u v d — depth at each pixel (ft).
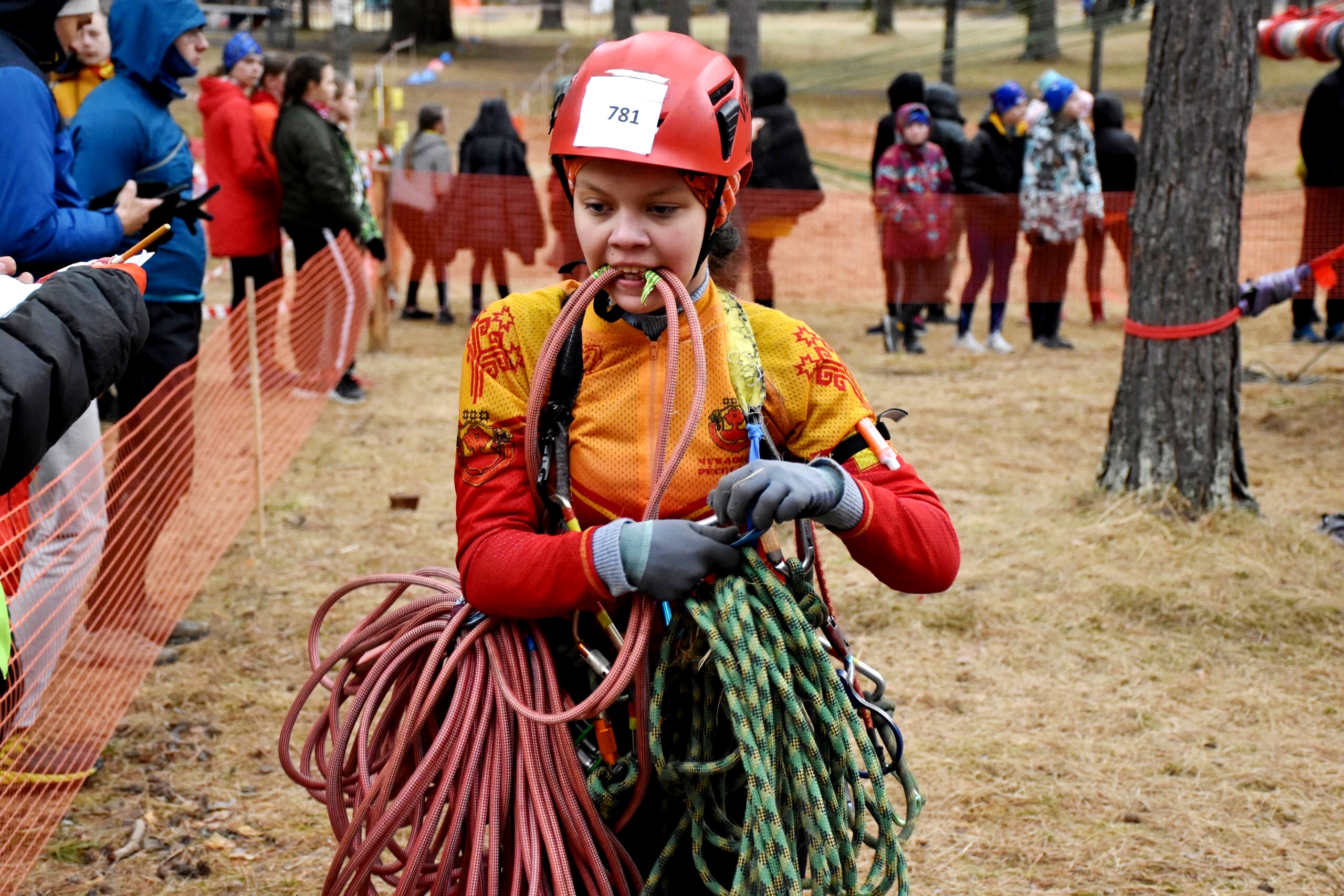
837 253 33.83
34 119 10.15
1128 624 14.48
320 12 108.88
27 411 6.03
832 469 5.51
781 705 5.65
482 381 5.83
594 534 5.47
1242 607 14.57
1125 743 11.98
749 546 5.57
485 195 31.63
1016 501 18.72
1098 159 30.99
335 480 20.18
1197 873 9.95
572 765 5.72
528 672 5.84
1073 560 15.92
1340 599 14.79
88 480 10.75
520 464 5.84
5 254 10.25
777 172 27.86
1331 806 10.87
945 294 29.96
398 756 5.86
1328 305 28.50
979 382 26.94
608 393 5.83
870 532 5.57
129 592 13.17
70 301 6.42
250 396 20.08
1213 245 16.44
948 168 30.19
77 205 11.15
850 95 76.43
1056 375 27.40
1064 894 9.71
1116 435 17.56
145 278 7.18
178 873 10.01
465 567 5.76
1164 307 16.74
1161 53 16.33
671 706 5.96
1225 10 15.90
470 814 5.92
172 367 14.25
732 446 5.81
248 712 12.63
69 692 12.09
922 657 13.85
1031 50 86.28
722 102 5.44
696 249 5.58
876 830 10.52
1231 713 12.55
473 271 32.71
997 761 11.64
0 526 10.03
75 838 10.37
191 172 13.99
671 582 5.38
